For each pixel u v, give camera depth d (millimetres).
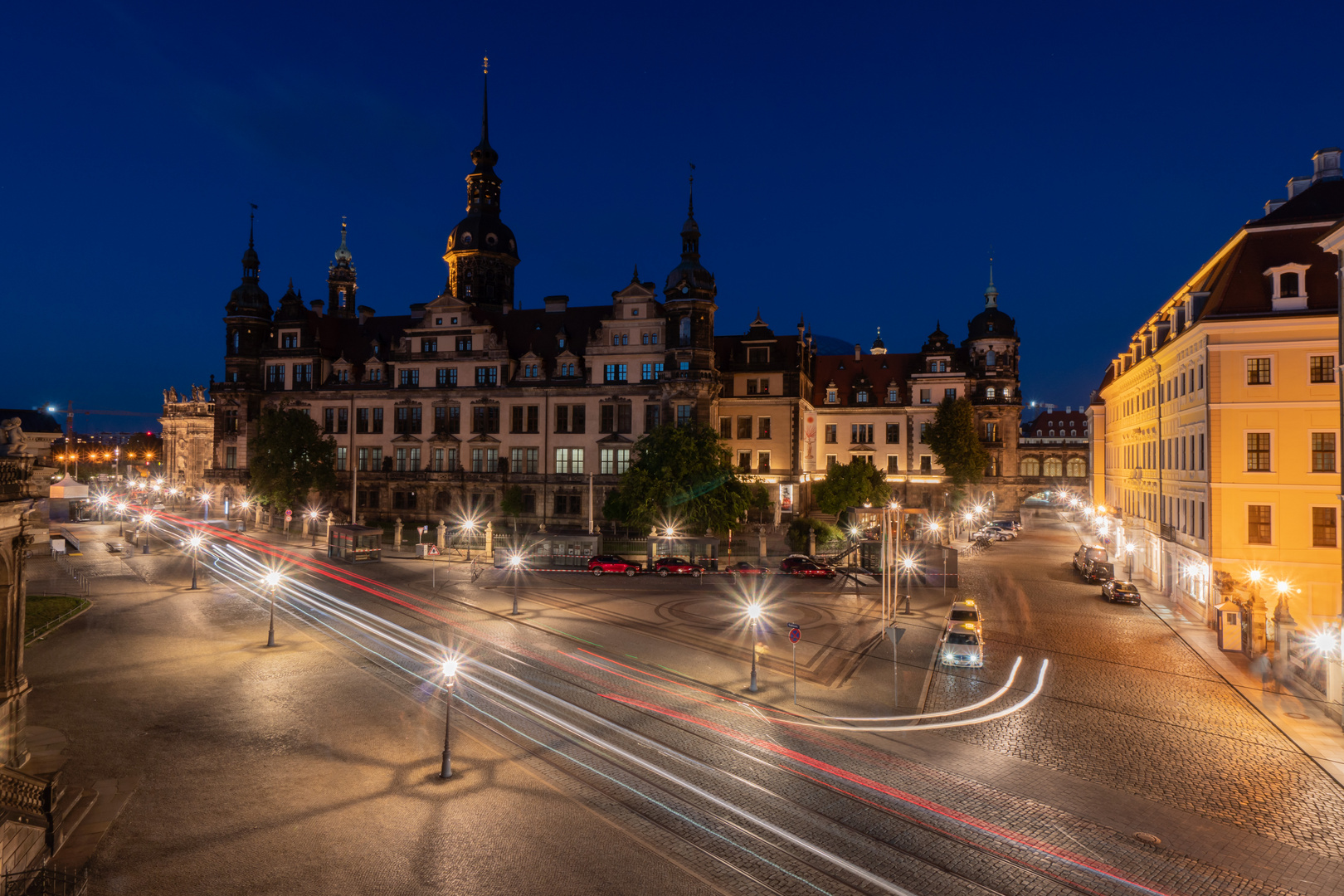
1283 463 39469
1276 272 39812
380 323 103688
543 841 18078
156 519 103938
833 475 84125
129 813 19188
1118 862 17500
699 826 18906
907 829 18938
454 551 71812
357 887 16109
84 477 194875
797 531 69188
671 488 63125
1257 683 31391
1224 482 40562
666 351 84250
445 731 24078
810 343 108000
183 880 16266
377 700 28031
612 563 59656
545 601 48719
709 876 16672
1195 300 44625
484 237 101375
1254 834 18875
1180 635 39688
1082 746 24531
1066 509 121750
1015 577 59594
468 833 18422
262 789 20641
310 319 100312
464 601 48250
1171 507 50781
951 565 54031
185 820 18891
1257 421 39969
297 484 86562
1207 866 17375
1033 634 40031
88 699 27828
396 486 93125
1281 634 32781
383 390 94500
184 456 133625
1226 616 36719
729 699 28953
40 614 41594
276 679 30484
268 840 17969
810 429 102875
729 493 64375
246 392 99750
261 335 101812
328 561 66938
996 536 84312
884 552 45875
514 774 21812
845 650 36719
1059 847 18125
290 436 86688
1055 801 20578
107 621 41156
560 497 87688
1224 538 40562
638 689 29953
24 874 15758
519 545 65000
